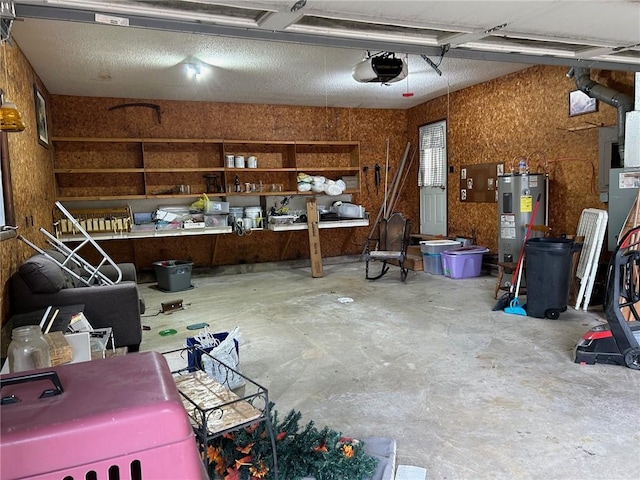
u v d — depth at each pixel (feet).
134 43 13.83
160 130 22.35
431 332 12.82
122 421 2.66
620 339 9.79
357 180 25.95
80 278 12.14
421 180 26.05
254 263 24.40
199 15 6.28
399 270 22.82
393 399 8.88
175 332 13.57
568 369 9.97
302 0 5.82
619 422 7.75
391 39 7.72
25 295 10.55
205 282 21.58
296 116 24.86
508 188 17.60
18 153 12.23
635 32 7.79
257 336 12.96
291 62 16.22
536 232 17.46
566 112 17.15
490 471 6.54
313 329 13.47
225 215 22.09
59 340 6.69
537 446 7.14
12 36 12.55
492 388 9.18
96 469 2.62
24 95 13.82
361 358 11.06
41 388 3.02
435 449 7.14
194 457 2.88
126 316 11.48
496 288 16.62
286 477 6.07
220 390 6.25
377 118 26.61
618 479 6.29
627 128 13.55
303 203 25.13
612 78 15.15
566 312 14.38
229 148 23.61
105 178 21.68
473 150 22.04
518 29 7.44
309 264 25.40
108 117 21.45
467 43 8.16
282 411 8.50
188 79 18.42
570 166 17.08
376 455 6.81
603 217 13.94
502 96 20.03
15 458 2.44
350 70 17.46
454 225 23.72
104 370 3.28
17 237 11.22
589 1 6.33
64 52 14.39
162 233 20.16
